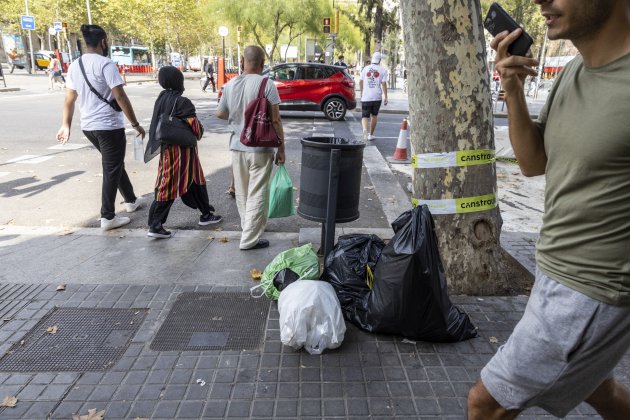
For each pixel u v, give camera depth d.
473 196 3.72
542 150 1.79
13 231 5.23
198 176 5.12
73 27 43.75
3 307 3.62
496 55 1.73
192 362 2.99
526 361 1.64
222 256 4.64
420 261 3.05
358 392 2.73
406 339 3.24
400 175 8.34
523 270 4.34
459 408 2.62
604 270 1.47
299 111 16.66
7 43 43.06
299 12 33.44
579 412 2.56
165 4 39.47
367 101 11.42
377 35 25.42
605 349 1.56
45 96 20.25
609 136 1.38
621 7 1.39
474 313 3.60
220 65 25.39
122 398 2.67
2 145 9.87
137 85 30.94
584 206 1.48
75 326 3.38
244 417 2.53
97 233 5.22
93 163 8.55
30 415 2.54
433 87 3.57
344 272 3.60
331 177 3.95
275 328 3.39
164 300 3.76
